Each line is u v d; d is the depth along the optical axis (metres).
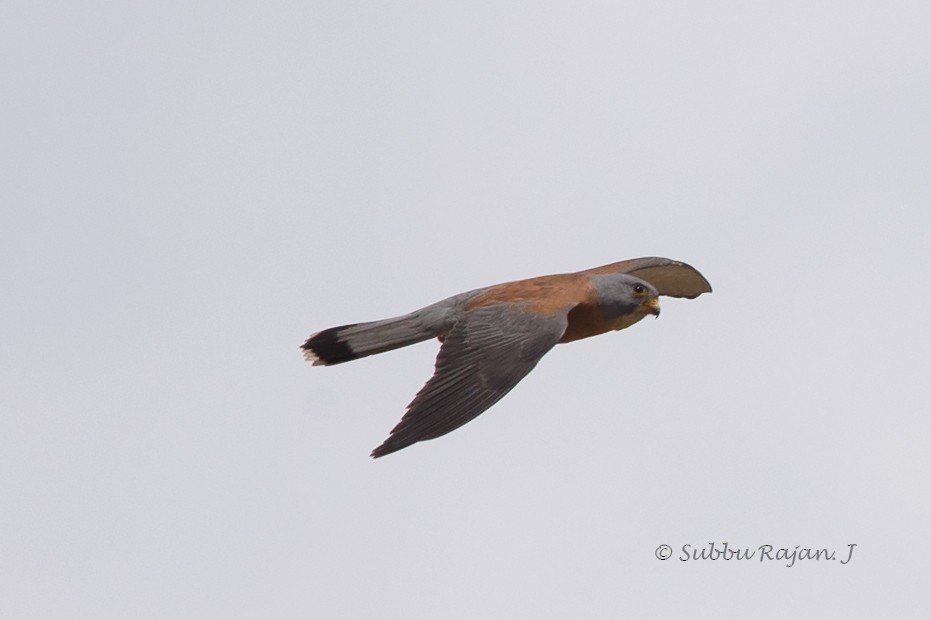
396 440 12.05
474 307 13.47
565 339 14.75
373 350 13.95
